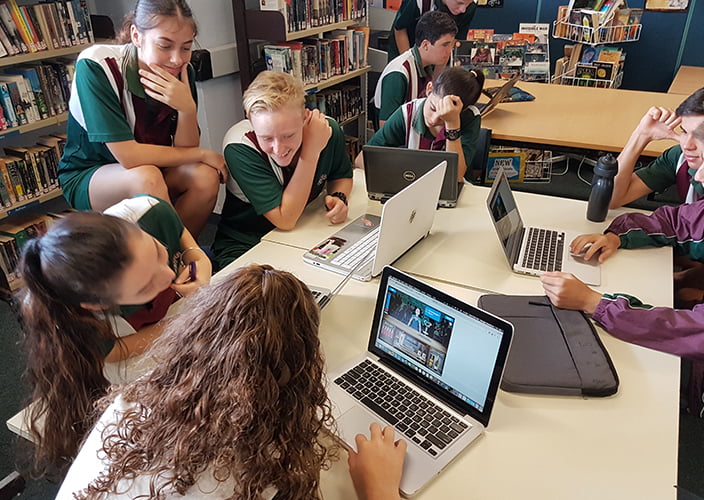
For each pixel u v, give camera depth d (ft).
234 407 2.43
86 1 10.34
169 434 2.52
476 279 5.29
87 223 3.47
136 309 4.49
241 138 6.40
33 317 3.51
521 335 4.36
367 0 13.79
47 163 9.41
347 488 3.26
